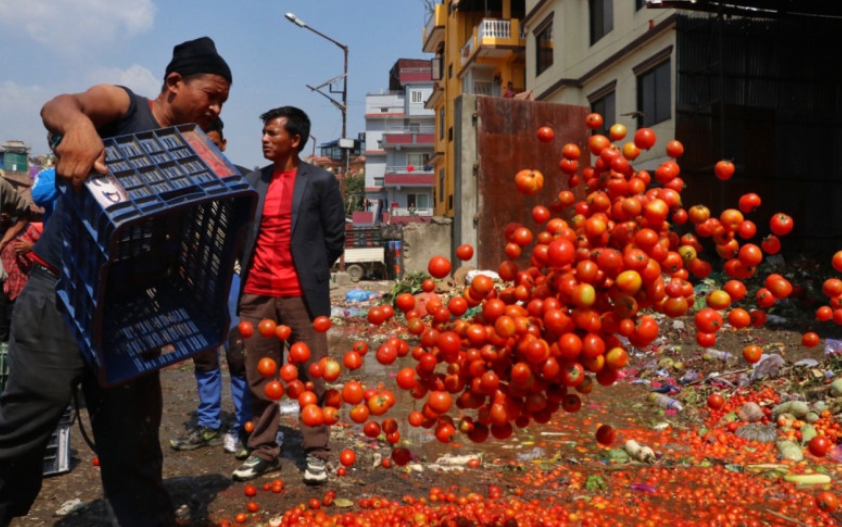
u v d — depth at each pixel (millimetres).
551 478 4488
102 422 2795
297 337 4344
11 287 6445
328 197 4402
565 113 13570
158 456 2914
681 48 16344
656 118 17625
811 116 17219
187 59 2799
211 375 5273
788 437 5391
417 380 2438
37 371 2611
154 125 2777
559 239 2262
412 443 5391
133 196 2277
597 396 7102
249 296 4367
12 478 2709
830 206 17281
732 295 2328
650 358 8641
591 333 2121
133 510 2803
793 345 8680
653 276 2121
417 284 14766
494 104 13188
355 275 31156
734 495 4211
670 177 2422
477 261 13141
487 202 13164
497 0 32312
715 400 2820
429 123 69875
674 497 4211
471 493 4168
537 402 2223
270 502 4086
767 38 16891
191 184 2383
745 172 16719
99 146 2287
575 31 22344
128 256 2760
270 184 4426
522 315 2225
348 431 5730
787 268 14250
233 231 2566
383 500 4008
